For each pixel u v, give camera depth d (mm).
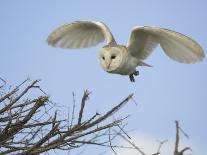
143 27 13984
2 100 11812
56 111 11117
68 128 11016
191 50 13734
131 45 14422
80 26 14898
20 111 11750
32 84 11797
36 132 11617
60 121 11109
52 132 10812
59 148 11125
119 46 14141
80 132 10977
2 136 11234
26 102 11922
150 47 14570
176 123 10086
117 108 10812
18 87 12055
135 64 14336
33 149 10836
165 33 13867
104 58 14016
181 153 9891
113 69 13938
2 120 11867
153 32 14031
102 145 10961
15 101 11625
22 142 11500
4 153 11188
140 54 14641
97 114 10875
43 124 11672
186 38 13484
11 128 11336
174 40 13891
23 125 11359
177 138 10039
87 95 10773
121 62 13906
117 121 10977
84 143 11016
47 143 11461
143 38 14344
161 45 14367
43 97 11352
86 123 10859
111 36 14422
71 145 11133
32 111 11297
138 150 10555
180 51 14016
